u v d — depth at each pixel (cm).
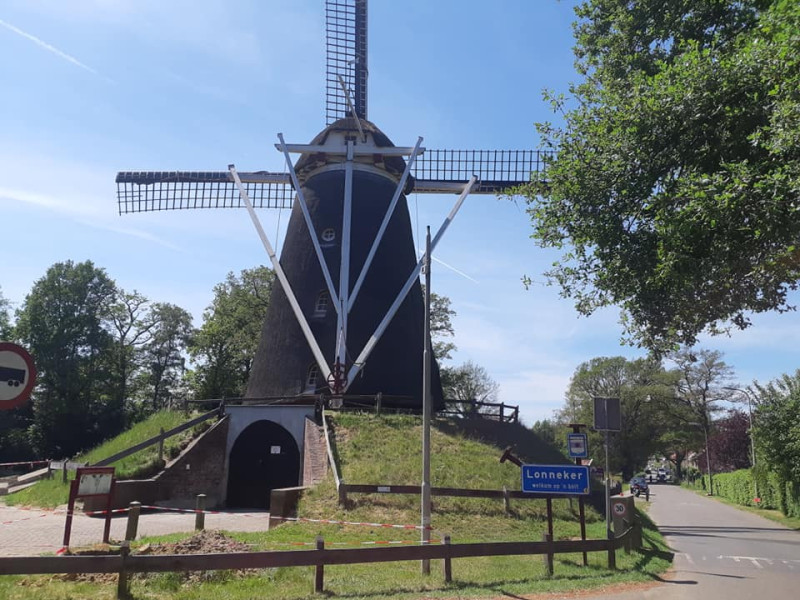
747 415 6375
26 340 4941
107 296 5316
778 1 941
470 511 1877
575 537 1794
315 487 1900
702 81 974
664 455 8594
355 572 1148
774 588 1198
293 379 2752
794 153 848
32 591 901
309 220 2939
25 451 5144
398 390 2770
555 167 1204
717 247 941
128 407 5741
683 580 1268
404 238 3108
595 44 1606
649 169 1093
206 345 5103
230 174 3209
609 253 1156
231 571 1037
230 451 2459
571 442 1361
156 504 2172
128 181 3378
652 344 1173
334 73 3275
